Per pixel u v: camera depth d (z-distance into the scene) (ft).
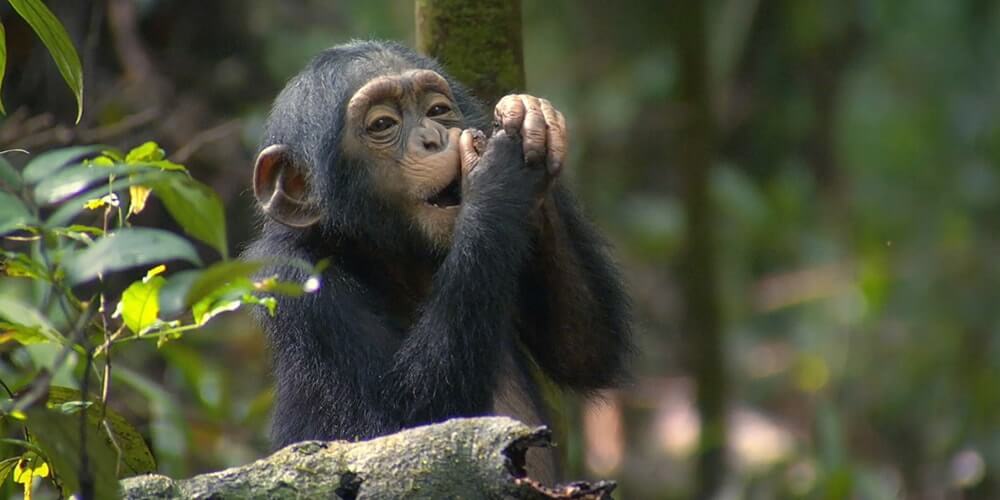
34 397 15.74
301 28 51.13
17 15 38.04
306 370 26.02
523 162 25.29
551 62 63.98
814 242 65.46
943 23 68.13
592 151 62.34
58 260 16.60
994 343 58.75
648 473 56.70
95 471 16.55
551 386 29.37
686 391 59.77
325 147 26.96
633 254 61.98
